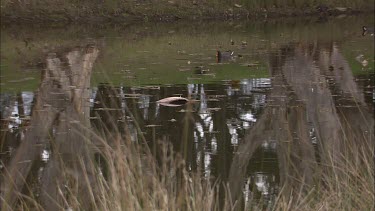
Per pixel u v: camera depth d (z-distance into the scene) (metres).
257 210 7.60
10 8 30.97
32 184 8.25
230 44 25.98
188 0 36.38
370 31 31.86
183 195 6.52
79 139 10.16
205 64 20.02
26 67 18.67
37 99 13.82
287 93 15.37
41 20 30.89
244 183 8.72
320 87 15.54
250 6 38.34
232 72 18.52
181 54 22.50
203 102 14.26
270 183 8.64
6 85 15.66
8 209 6.81
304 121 12.29
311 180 8.35
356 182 7.35
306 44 26.30
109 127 11.32
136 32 29.72
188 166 9.41
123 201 6.00
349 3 42.72
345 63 20.77
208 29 32.06
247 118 12.67
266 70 18.92
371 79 18.20
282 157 9.63
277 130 11.59
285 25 35.16
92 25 31.66
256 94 15.28
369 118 12.59
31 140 10.41
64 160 8.92
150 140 10.65
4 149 10.06
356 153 8.23
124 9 33.66
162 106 13.55
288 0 40.31
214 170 9.27
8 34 27.36
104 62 20.03
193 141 10.78
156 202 6.18
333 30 32.97
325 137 10.87
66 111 12.62
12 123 11.78
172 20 34.56
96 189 6.92
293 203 7.61
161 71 18.47
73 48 23.19
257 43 26.56
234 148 10.45
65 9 32.06
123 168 6.19
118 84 16.14
